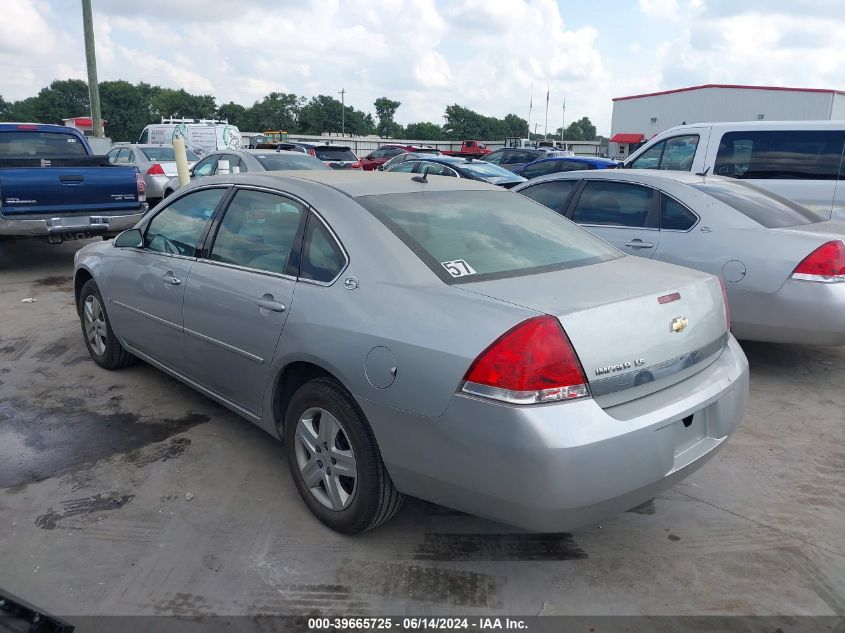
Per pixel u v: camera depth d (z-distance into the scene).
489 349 2.45
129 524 3.21
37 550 3.00
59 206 8.38
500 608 2.71
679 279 3.05
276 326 3.21
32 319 6.61
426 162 13.81
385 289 2.85
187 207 4.17
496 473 2.46
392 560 2.99
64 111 111.56
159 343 4.29
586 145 65.62
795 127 8.37
